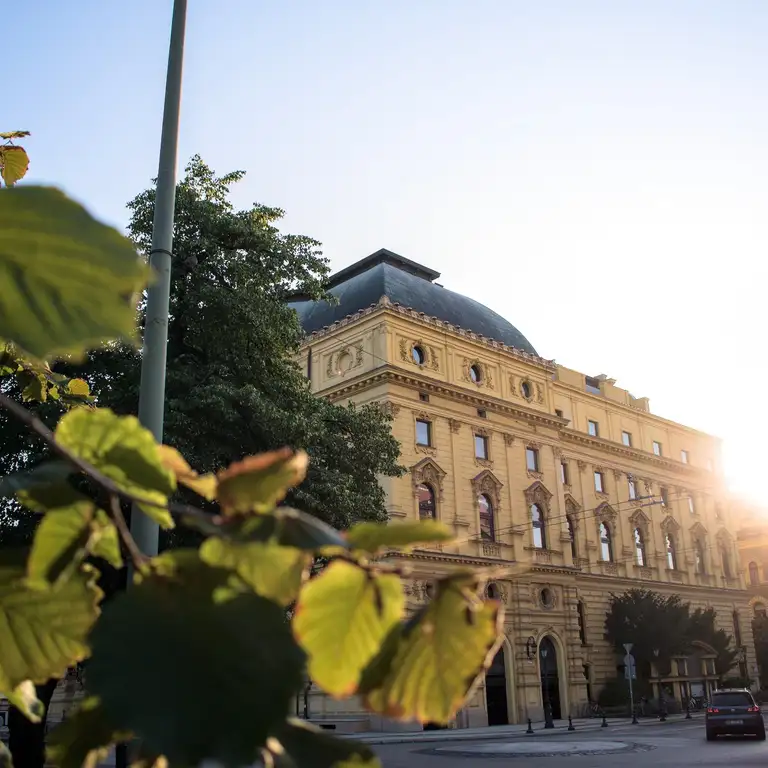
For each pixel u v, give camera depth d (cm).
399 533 98
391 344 3394
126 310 84
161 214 700
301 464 100
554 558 3772
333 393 3488
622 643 4050
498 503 3575
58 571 105
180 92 733
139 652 84
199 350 1577
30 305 83
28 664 118
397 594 106
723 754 1956
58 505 104
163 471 109
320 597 104
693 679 4269
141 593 90
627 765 1722
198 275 1513
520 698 3356
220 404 1391
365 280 3944
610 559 4359
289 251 1620
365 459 1705
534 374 4050
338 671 108
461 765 1781
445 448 3444
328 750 92
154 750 78
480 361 3775
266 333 1527
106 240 82
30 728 877
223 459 1477
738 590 5203
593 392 4750
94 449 110
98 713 109
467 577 107
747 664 5075
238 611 88
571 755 1998
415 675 110
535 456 3909
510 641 3406
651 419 5019
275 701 83
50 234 81
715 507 5316
